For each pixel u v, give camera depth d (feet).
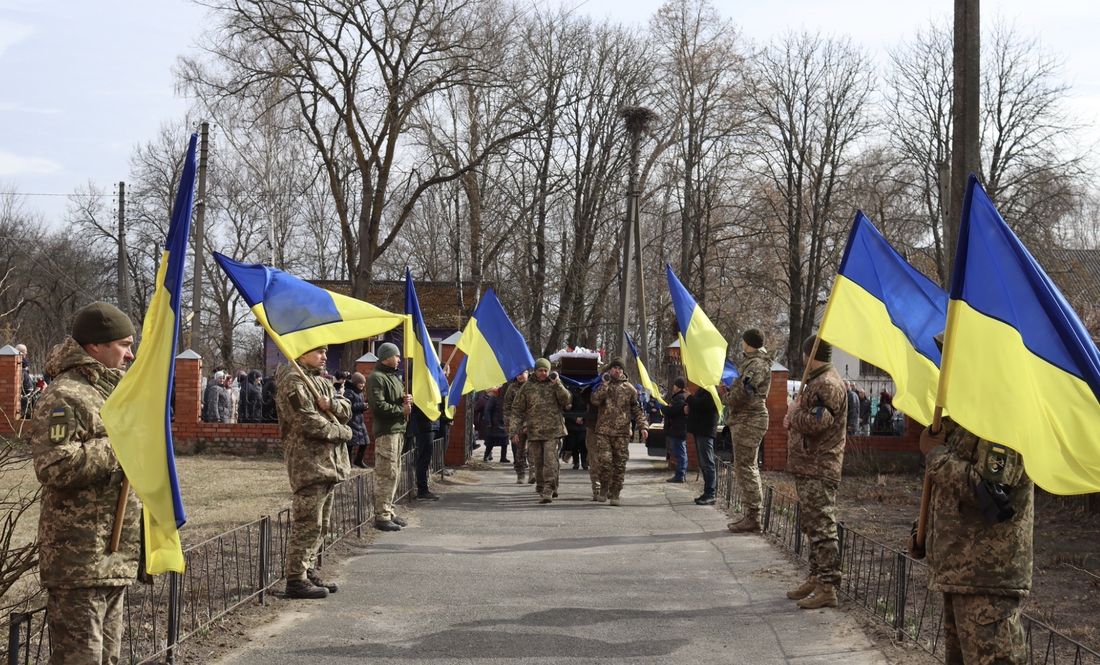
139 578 15.47
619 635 21.80
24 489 39.17
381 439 36.32
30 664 18.38
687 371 42.86
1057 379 15.62
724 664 19.75
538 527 37.40
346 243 93.09
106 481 14.58
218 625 21.95
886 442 61.46
